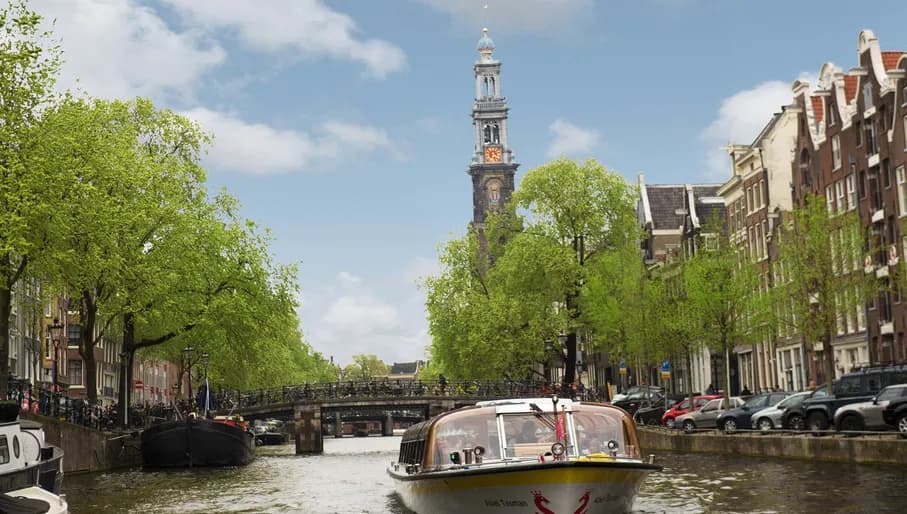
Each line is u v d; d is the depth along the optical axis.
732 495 29.14
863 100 60.25
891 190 57.41
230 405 77.06
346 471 48.25
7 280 40.00
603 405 23.77
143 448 51.09
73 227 41.19
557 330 73.38
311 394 76.56
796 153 69.06
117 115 55.88
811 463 36.47
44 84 39.88
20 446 23.92
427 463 24.34
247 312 55.19
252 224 57.31
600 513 21.89
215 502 33.69
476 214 178.25
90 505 33.19
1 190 37.97
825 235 48.50
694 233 84.75
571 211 75.75
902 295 53.34
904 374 39.34
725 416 48.66
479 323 74.44
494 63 181.25
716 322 56.38
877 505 25.44
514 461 22.70
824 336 48.28
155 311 48.94
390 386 77.50
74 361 94.81
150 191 51.06
